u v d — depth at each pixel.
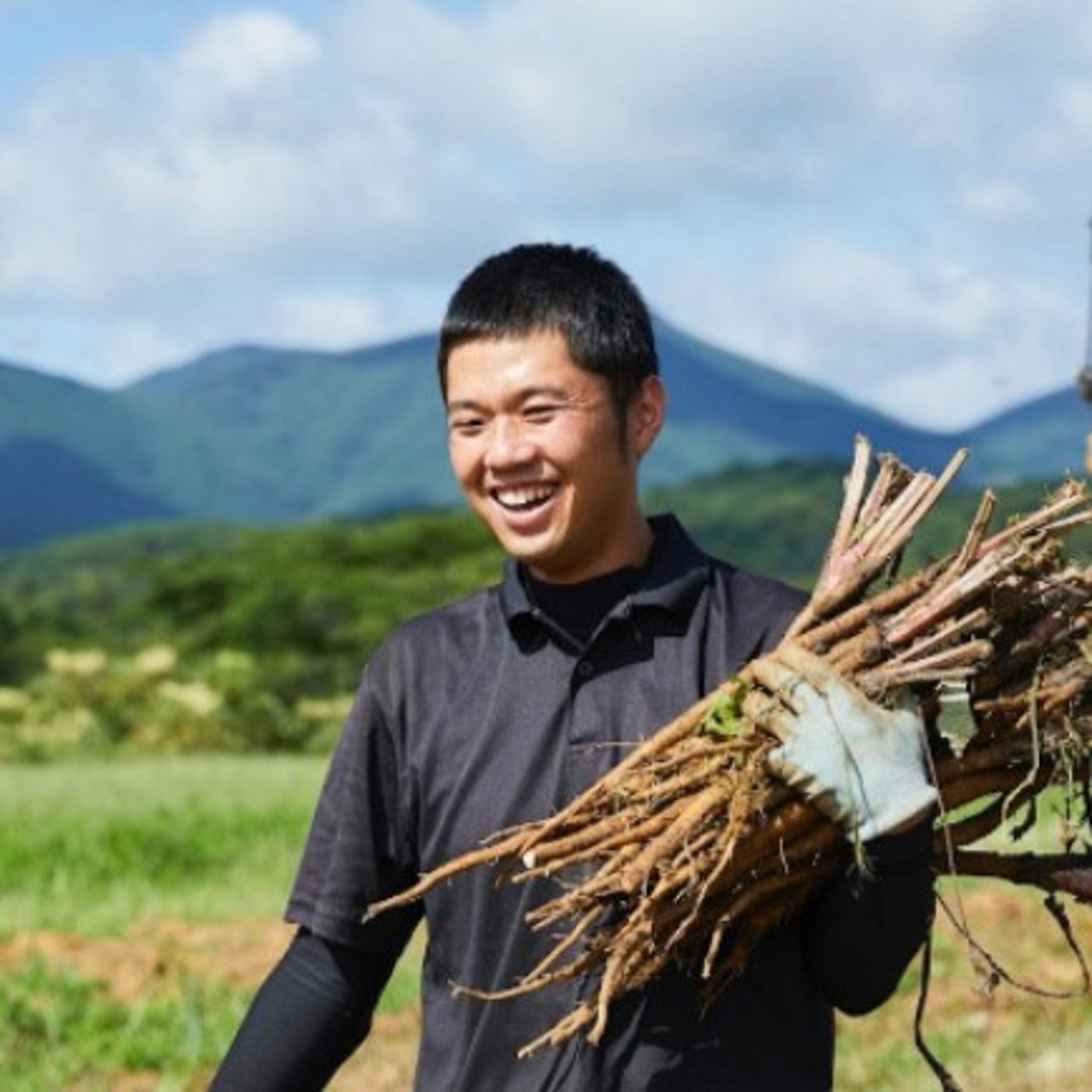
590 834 4.45
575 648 4.73
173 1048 11.76
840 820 4.37
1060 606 4.73
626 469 4.70
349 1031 4.98
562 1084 4.56
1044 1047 11.86
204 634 60.69
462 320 4.66
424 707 4.82
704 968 4.39
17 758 34.94
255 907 16.91
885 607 4.61
